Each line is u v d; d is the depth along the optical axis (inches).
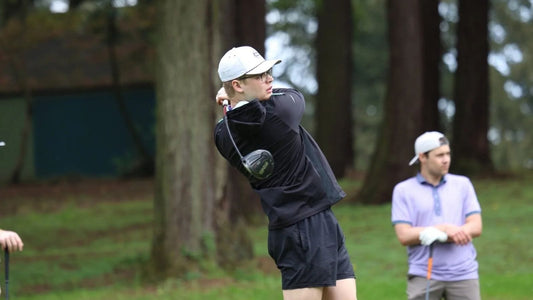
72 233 2005.4
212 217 1288.1
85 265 1457.9
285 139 530.3
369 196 2127.2
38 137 3727.9
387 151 2113.7
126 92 3727.9
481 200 2015.3
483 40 2566.4
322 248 536.1
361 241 1593.3
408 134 2095.2
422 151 705.6
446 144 703.1
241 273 1267.2
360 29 4325.8
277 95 536.4
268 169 511.8
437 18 2581.2
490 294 1054.4
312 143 553.0
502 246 1450.5
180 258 1264.8
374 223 1801.2
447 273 696.4
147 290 1213.7
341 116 2925.7
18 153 3698.3
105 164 3737.7
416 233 695.1
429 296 703.7
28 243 1860.2
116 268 1416.1
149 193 2874.0
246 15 1947.6
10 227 2162.9
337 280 552.7
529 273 1224.8
